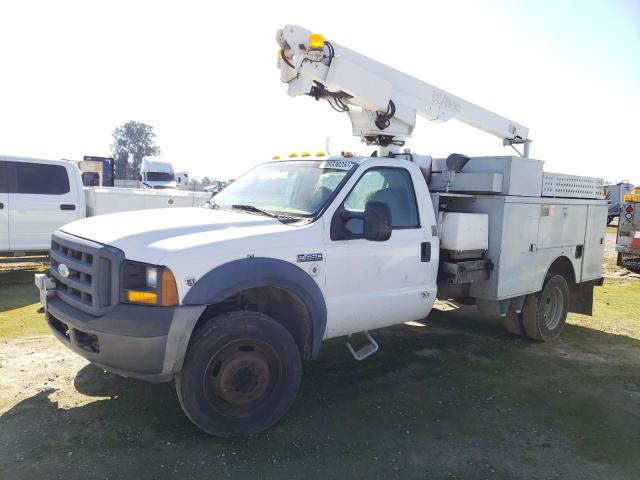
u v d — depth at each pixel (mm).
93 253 3352
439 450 3521
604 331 6934
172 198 11414
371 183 4453
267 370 3619
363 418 3955
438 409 4180
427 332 6449
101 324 3262
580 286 6949
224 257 3449
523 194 5465
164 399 4102
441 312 7535
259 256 3602
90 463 3164
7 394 4090
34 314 6555
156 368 3246
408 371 5027
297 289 3740
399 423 3898
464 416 4074
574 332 6824
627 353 5934
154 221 3814
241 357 3494
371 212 3812
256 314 3590
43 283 3840
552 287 6133
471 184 5270
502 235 5207
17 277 9320
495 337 6367
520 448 3602
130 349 3227
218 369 3463
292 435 3627
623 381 4992
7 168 8945
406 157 5234
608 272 12320
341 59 4824
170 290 3227
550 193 5945
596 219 6770
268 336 3594
